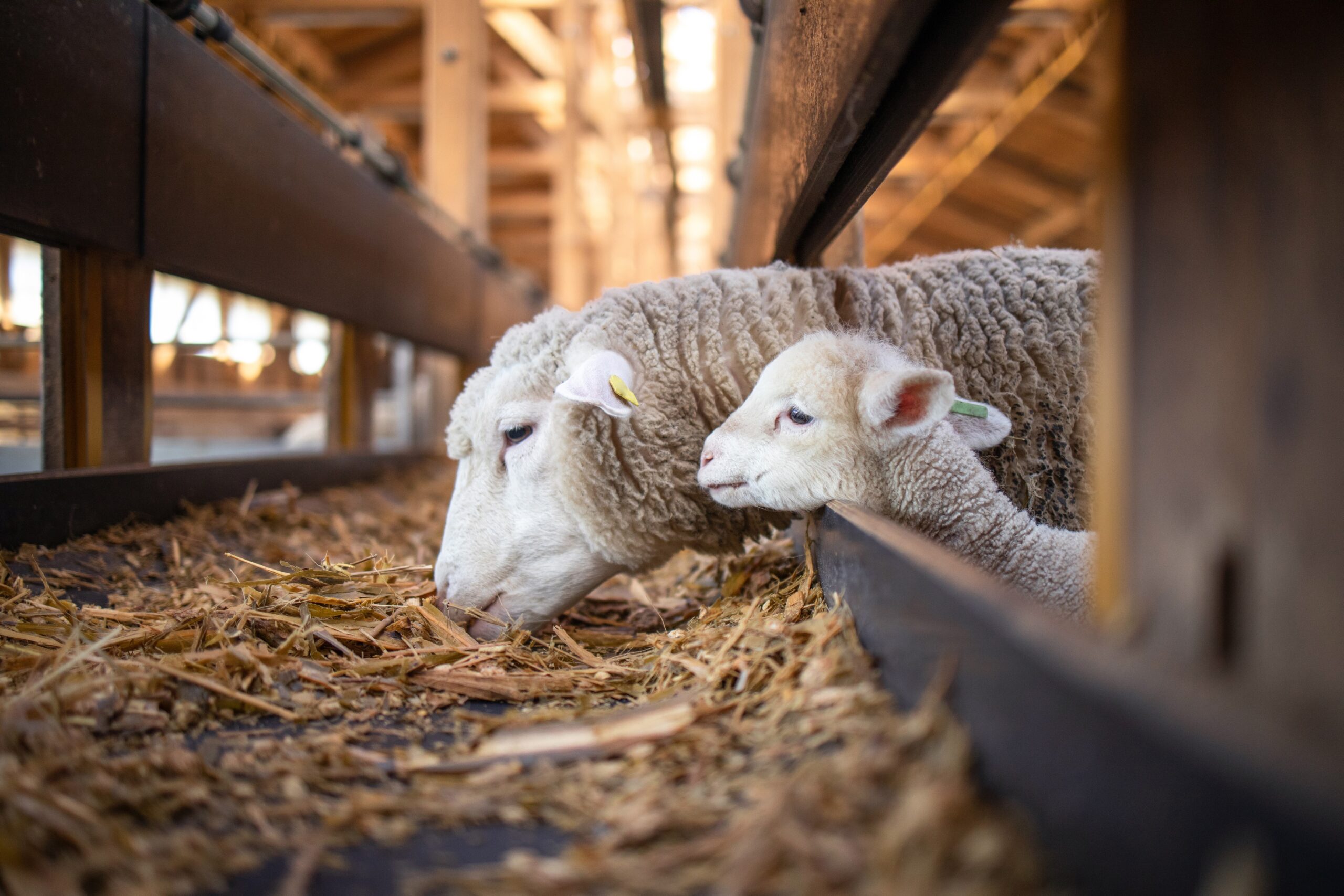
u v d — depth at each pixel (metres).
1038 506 2.96
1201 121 0.87
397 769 1.60
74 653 2.13
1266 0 0.80
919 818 1.01
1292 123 0.78
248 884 1.21
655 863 1.15
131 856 1.26
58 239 3.44
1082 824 0.89
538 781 1.51
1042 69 8.67
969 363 2.98
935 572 1.32
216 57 4.32
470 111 9.59
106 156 3.50
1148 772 0.78
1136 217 0.96
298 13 10.11
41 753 1.58
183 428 9.41
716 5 9.32
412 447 8.62
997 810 1.06
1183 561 0.90
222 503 4.53
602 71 16.23
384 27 12.85
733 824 1.21
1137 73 0.96
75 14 3.28
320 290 5.63
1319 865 0.61
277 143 4.96
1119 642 0.97
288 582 2.81
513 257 22.42
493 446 2.89
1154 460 0.94
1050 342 2.96
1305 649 0.77
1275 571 0.80
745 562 3.19
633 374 2.81
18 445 4.75
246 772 1.59
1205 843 0.71
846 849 1.04
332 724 1.92
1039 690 0.97
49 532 3.28
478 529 2.87
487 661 2.35
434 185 9.65
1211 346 0.87
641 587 3.40
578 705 2.00
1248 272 0.83
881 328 2.99
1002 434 2.46
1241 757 0.68
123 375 3.89
